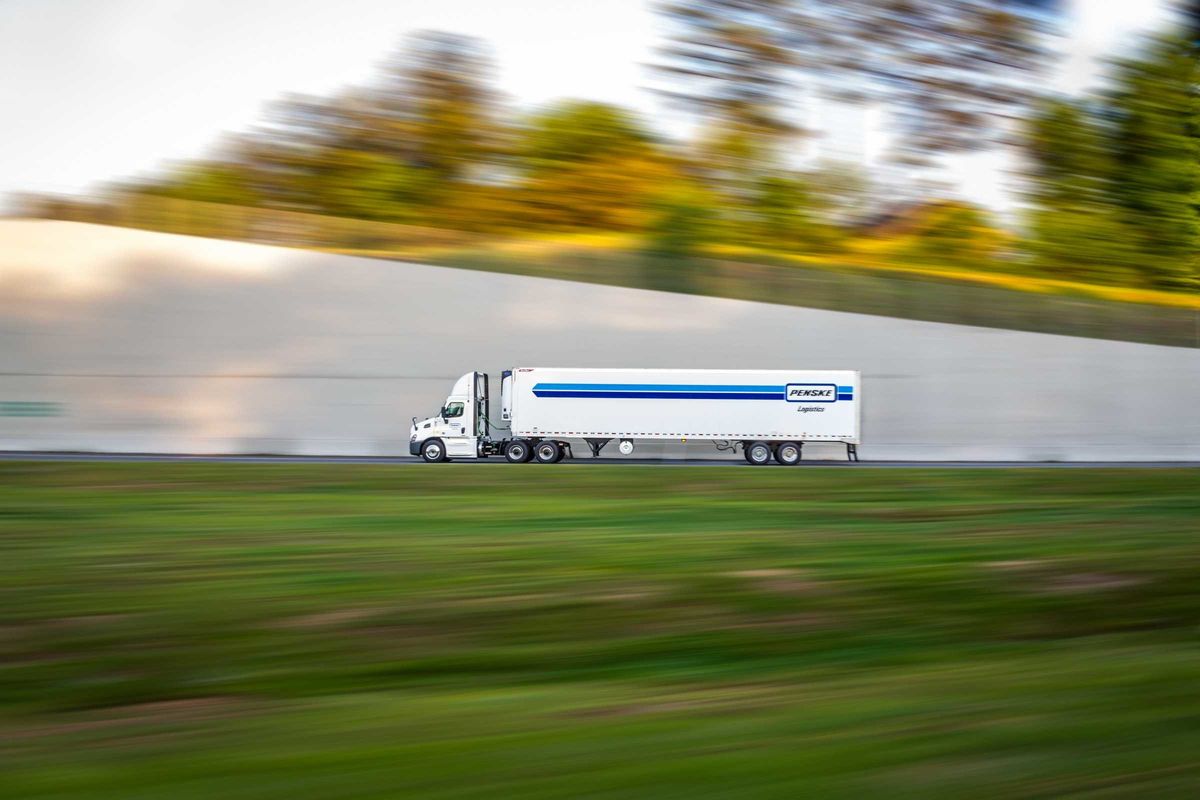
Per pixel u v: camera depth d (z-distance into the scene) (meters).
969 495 18.81
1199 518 15.07
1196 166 39.91
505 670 7.29
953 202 39.72
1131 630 8.64
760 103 39.12
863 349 36.53
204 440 36.94
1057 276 38.84
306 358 37.03
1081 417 36.50
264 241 37.88
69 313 37.25
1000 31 39.56
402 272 37.19
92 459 31.34
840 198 39.19
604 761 4.90
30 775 4.73
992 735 5.29
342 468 25.45
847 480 22.38
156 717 5.96
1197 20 40.38
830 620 8.74
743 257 37.38
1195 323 37.16
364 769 4.80
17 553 11.09
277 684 6.85
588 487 20.12
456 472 24.27
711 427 31.34
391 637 8.00
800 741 5.23
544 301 36.97
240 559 10.85
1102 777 4.64
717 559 11.12
